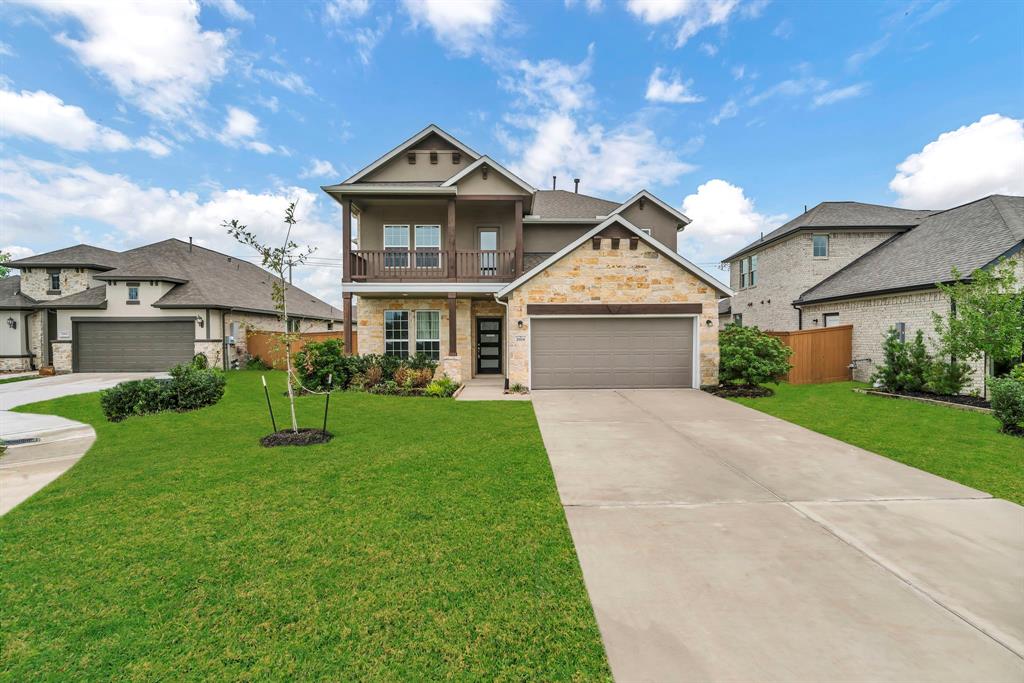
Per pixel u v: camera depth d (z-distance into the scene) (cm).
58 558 354
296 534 393
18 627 274
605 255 1251
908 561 343
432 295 1469
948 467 568
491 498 475
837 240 1791
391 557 353
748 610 285
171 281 1783
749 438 727
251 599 301
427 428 801
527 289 1253
